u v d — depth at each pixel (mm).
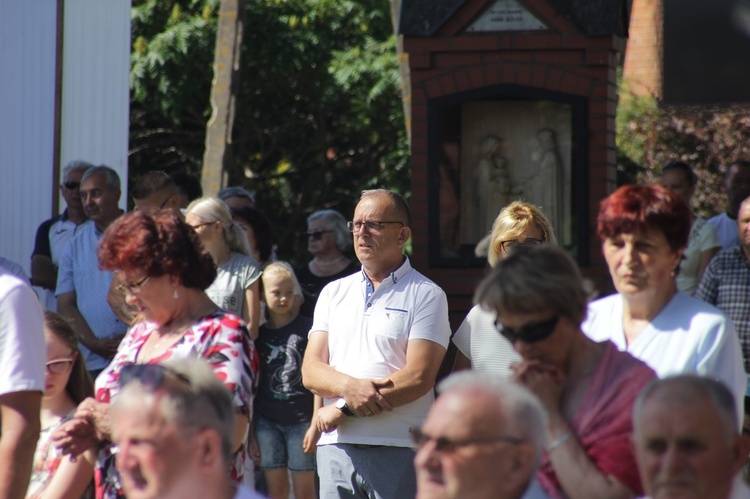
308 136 62375
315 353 16828
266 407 21812
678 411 8578
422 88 27969
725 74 40656
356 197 62062
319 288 25750
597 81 27359
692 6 40531
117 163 28609
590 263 27641
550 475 9742
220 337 12266
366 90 58312
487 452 8578
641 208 11281
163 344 12406
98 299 21406
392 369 16203
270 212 62469
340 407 16094
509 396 8789
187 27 54812
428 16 27766
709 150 50344
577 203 27734
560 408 9867
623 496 9336
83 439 12141
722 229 27125
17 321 12086
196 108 59938
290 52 57469
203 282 12578
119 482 12070
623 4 27734
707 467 8547
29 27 28141
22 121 28234
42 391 12297
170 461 9148
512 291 9617
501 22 27562
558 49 27406
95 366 21250
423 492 8734
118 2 28469
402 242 16828
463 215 28281
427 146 27969
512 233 16281
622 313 11930
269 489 22031
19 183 28203
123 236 12211
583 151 27547
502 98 28031
